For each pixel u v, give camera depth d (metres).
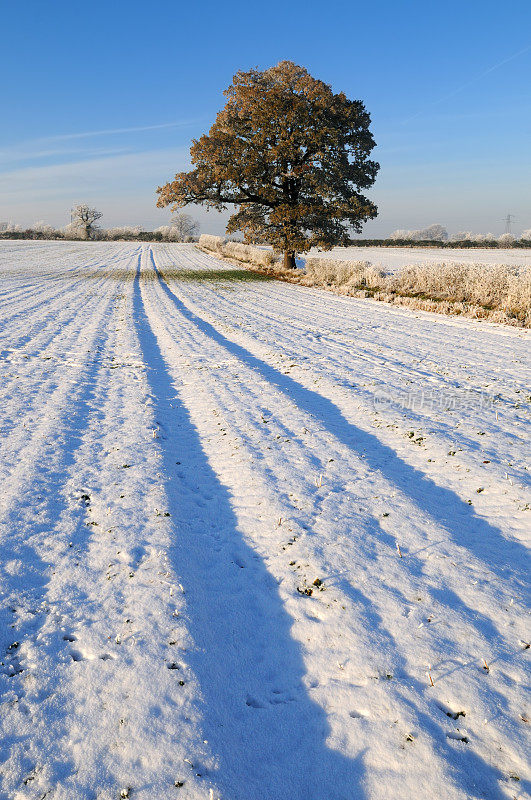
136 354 12.15
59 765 2.34
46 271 40.91
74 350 12.41
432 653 3.05
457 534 4.45
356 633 3.23
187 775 2.31
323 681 2.91
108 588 3.67
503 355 12.09
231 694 2.83
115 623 3.30
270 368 11.09
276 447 6.48
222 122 33.03
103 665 2.94
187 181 32.19
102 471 5.68
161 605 3.47
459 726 2.55
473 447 6.44
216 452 6.39
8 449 6.21
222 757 2.42
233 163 32.03
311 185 32.84
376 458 6.18
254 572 3.98
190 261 55.81
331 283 30.66
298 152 32.38
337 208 32.62
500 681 2.83
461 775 2.29
